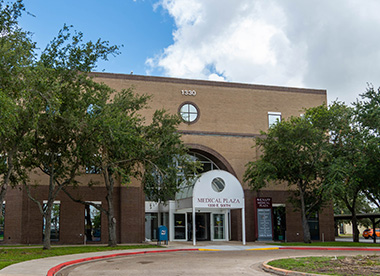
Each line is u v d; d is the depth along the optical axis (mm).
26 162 25297
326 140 32875
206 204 30031
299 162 31141
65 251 23172
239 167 36438
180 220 35344
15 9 18875
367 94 33062
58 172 26094
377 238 50406
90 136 24375
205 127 36156
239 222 35656
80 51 23797
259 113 37906
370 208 66562
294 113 38812
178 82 36062
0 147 21875
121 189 32969
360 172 31047
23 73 18484
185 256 22391
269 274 14609
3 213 31078
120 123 24016
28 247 27281
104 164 27969
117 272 15266
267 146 31938
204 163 36906
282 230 36438
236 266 17250
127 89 31766
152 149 27109
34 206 31062
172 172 28203
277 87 38875
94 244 31688
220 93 37188
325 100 40062
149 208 36438
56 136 25156
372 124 31828
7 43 17906
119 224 32625
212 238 36062
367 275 12961
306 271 14258
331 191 28719
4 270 14477
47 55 23359
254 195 36344
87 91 25141
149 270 15875
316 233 37188
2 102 16031
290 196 35594
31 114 20953
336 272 13781
